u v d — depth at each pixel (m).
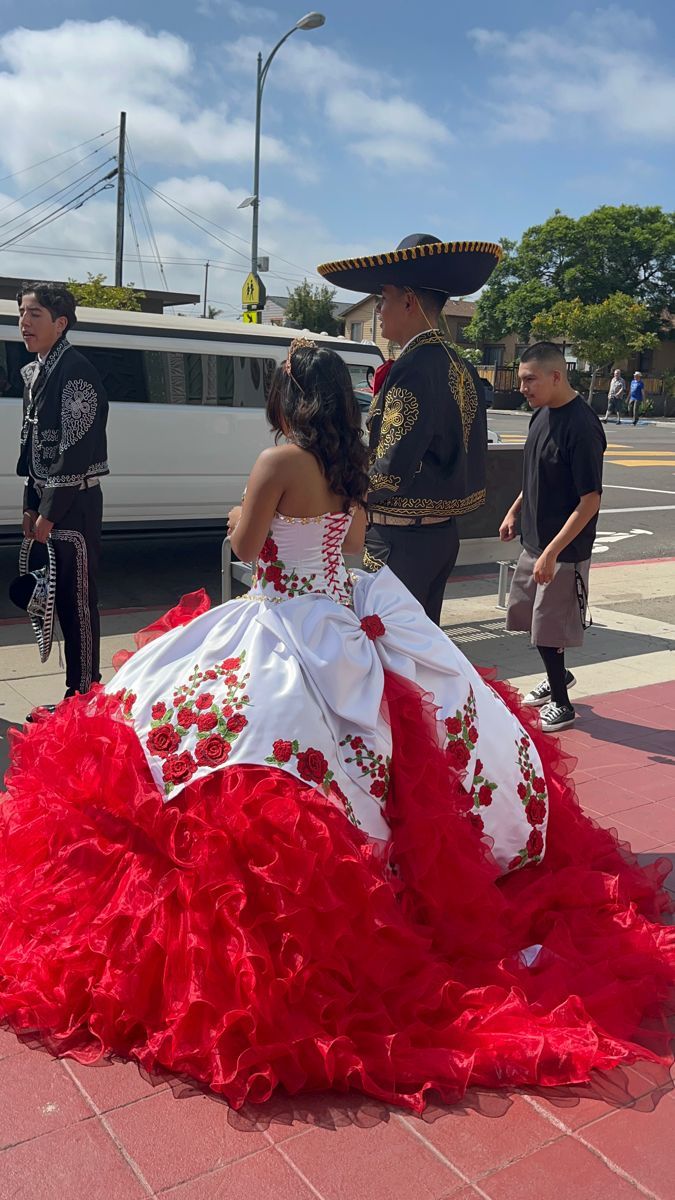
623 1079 2.36
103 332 7.58
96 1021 2.38
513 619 4.96
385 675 2.80
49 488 4.21
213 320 8.36
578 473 4.48
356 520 2.93
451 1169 2.06
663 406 40.06
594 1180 2.05
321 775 2.53
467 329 44.72
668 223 42.09
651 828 3.79
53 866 2.65
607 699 5.38
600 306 36.91
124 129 28.36
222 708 2.56
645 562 9.68
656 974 2.73
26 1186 1.97
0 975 2.54
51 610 4.28
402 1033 2.35
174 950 2.35
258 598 2.80
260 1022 2.24
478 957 2.69
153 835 2.44
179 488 8.11
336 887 2.39
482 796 2.90
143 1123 2.16
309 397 2.68
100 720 2.66
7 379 7.27
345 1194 1.99
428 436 3.63
